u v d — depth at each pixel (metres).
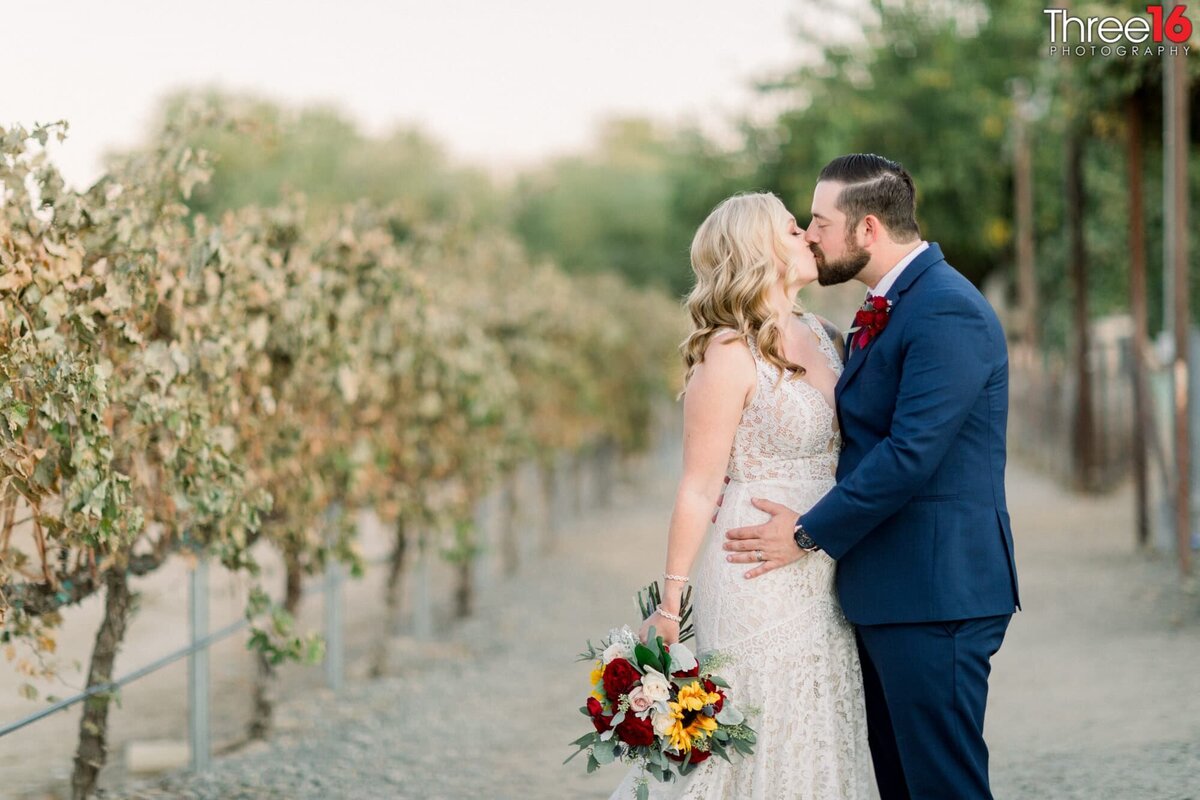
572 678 7.77
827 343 3.76
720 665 3.41
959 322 3.37
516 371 11.11
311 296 5.55
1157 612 8.12
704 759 3.38
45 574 4.24
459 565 10.25
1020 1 18.45
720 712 3.35
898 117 19.86
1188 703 5.62
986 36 20.25
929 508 3.43
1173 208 8.78
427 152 30.56
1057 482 17.88
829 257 3.60
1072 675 6.58
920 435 3.29
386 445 7.25
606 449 19.28
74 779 4.86
